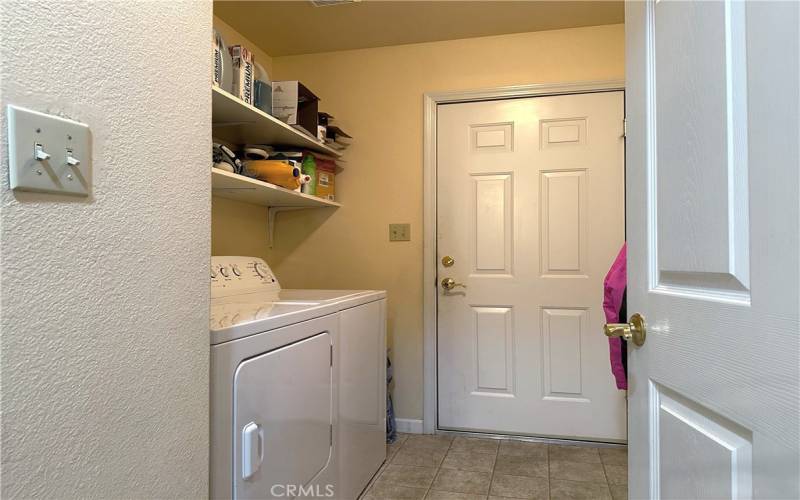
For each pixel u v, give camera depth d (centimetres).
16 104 52
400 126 263
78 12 60
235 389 108
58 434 57
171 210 77
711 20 63
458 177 256
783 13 49
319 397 152
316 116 229
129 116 69
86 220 61
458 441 246
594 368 239
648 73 83
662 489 78
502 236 251
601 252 239
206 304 86
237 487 108
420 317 259
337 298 180
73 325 59
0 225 50
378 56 266
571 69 244
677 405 74
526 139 248
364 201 267
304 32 246
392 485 198
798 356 47
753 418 54
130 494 68
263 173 201
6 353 51
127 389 67
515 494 189
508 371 250
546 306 245
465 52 255
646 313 83
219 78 162
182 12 81
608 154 238
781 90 50
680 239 72
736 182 58
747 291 56
